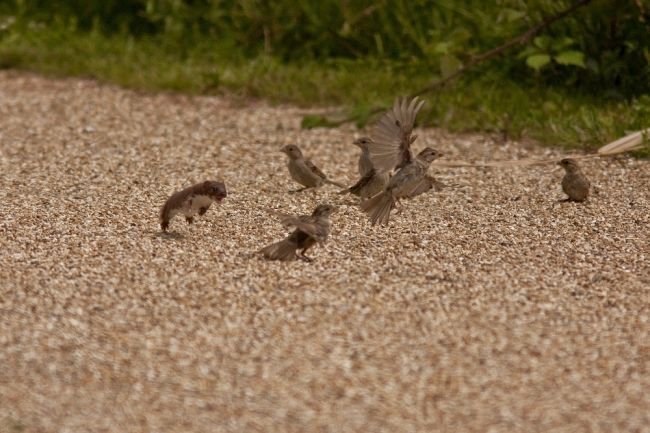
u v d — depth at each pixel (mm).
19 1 26172
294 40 23984
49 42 25125
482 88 20859
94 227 13969
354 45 23547
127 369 9984
